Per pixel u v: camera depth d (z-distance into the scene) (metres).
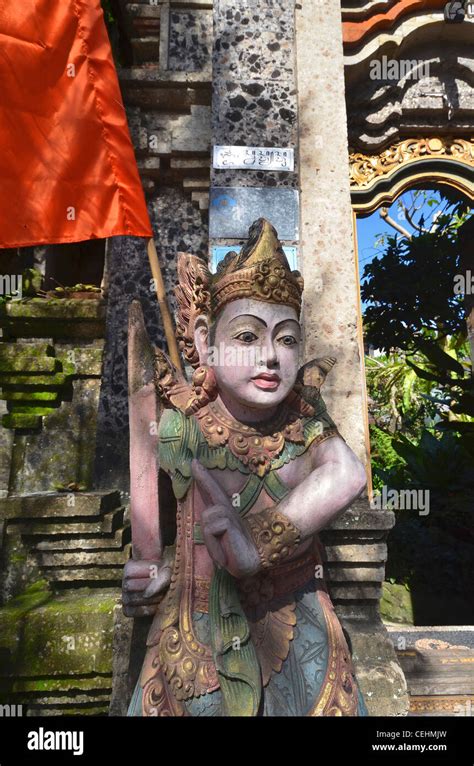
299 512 1.52
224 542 1.44
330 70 3.08
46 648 2.29
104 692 2.31
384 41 3.58
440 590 4.89
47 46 2.51
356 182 4.00
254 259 1.65
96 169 2.52
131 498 1.82
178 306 1.90
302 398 1.79
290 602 1.66
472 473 6.00
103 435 3.04
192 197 3.21
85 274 5.41
